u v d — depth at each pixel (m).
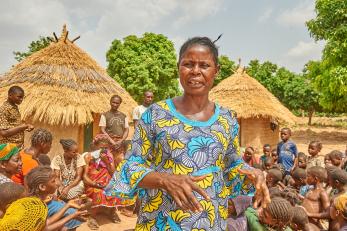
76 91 9.50
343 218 3.88
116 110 7.75
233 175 2.04
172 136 1.77
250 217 3.34
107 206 6.16
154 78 35.28
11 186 3.03
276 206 3.14
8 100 5.83
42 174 3.45
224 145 1.85
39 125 9.17
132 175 1.72
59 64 9.95
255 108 16.97
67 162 5.70
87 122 9.26
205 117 1.88
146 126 1.85
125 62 34.59
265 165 7.27
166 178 1.58
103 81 10.43
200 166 1.75
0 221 2.65
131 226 6.46
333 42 22.11
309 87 35.12
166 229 1.77
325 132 30.38
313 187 5.00
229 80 18.95
